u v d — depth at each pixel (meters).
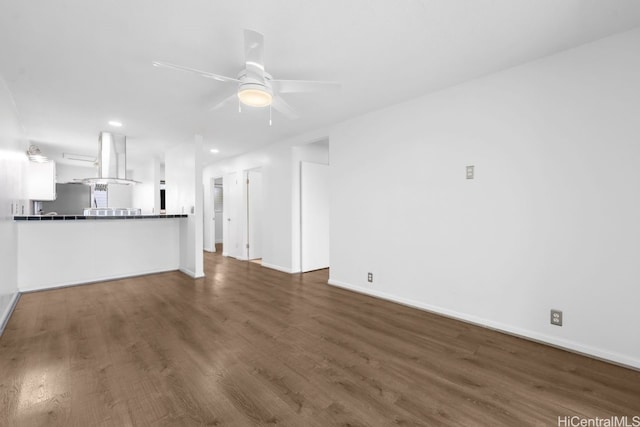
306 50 2.25
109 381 1.84
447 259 2.99
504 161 2.59
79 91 2.93
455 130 2.90
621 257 2.06
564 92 2.28
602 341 2.14
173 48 2.20
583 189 2.20
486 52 2.30
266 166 5.60
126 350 2.25
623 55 2.04
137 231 4.86
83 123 3.97
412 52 2.29
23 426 1.46
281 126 4.24
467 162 2.82
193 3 1.73
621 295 2.06
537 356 2.19
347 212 4.02
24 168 4.17
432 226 3.10
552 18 1.89
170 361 2.09
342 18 1.88
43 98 3.11
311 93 3.07
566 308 2.29
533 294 2.45
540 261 2.41
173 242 5.27
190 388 1.78
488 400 1.68
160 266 5.10
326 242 5.54
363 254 3.82
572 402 1.67
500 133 2.61
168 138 4.83
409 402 1.66
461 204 2.87
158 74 2.59
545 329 2.39
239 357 2.16
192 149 4.81
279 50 2.25
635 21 1.92
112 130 4.33
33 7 1.74
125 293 3.82
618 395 1.73
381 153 3.57
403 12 1.83
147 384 1.81
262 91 2.11
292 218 5.04
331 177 4.23
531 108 2.44
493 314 2.68
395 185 3.43
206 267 5.59
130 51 2.24
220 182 9.18
